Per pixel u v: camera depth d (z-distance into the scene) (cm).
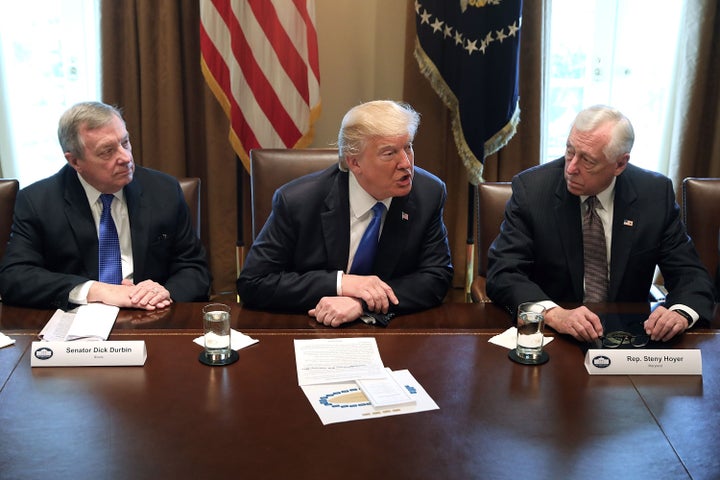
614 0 371
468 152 332
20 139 370
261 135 326
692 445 123
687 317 174
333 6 376
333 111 389
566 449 120
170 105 345
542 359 154
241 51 319
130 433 122
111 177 199
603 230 207
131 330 168
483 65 323
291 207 195
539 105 355
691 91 349
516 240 207
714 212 229
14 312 182
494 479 111
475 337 168
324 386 141
